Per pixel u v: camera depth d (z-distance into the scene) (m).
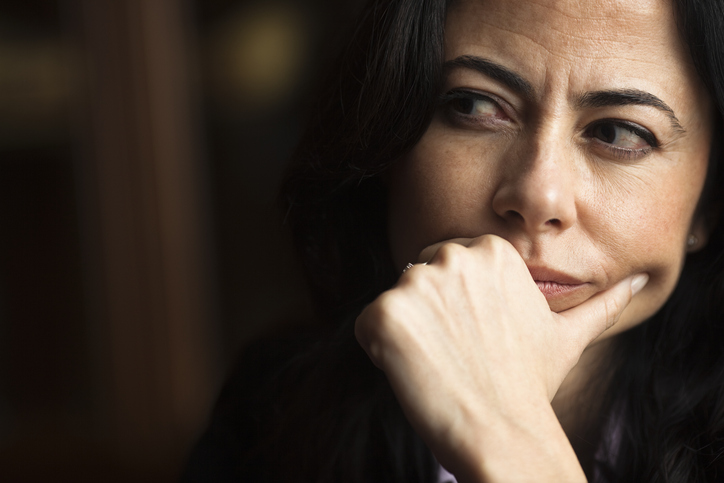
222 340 2.69
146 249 2.49
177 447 2.51
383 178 0.78
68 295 2.52
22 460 2.38
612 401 0.80
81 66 2.40
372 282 0.86
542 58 0.57
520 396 0.50
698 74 0.60
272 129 2.54
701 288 0.77
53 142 2.46
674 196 0.62
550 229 0.58
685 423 0.75
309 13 2.42
